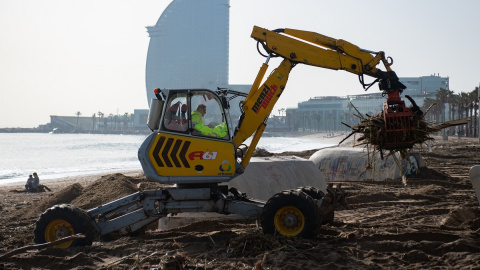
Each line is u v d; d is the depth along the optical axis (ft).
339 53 29.68
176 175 28.32
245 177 40.27
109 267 23.77
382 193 48.91
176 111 28.68
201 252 25.94
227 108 29.35
